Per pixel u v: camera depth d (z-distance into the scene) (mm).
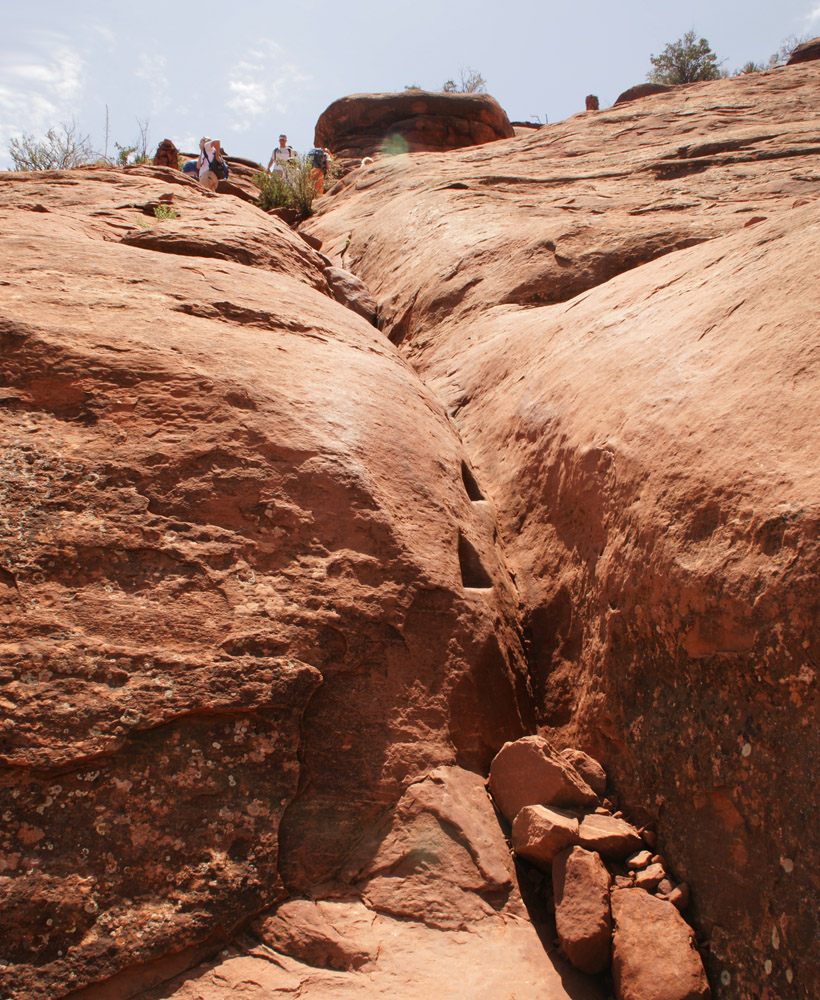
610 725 2402
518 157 11320
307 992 1753
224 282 3803
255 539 2426
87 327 2957
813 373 2145
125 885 1824
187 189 6520
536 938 1999
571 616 2791
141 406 2664
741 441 2170
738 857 1911
